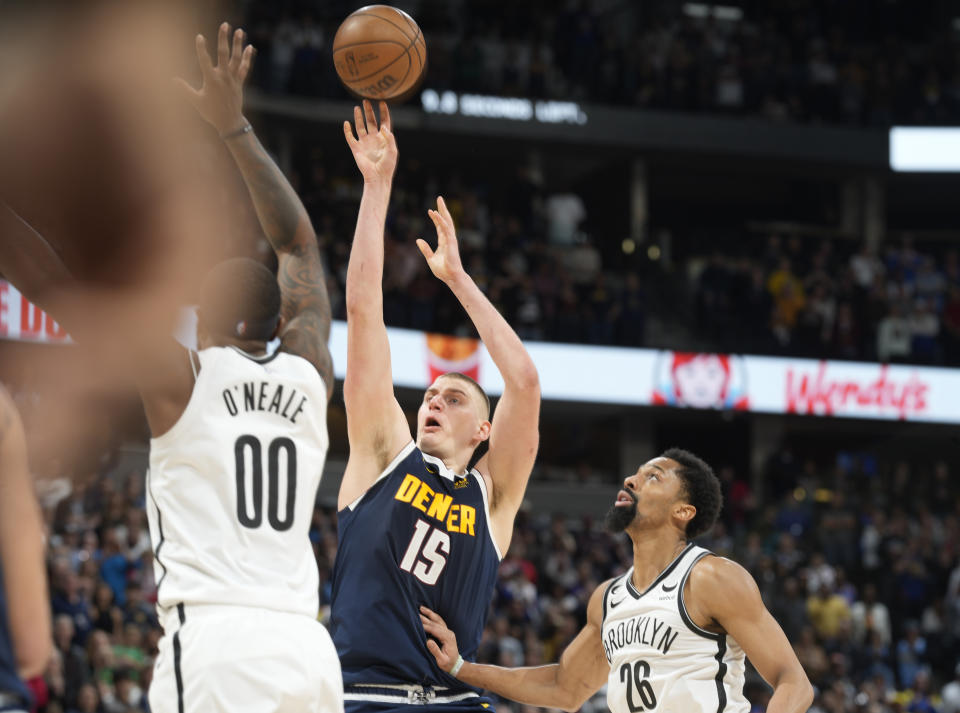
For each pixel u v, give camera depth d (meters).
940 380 19.69
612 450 20.55
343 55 3.96
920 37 23.98
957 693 13.12
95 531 10.80
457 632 3.82
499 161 22.00
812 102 22.20
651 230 24.16
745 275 19.45
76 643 9.50
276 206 3.11
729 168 22.59
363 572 3.69
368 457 3.80
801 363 19.14
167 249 1.53
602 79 21.33
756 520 17.17
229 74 3.01
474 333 17.30
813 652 13.35
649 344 19.14
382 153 3.63
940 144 22.25
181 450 2.66
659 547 4.30
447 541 3.78
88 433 2.12
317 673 2.66
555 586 13.94
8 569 1.92
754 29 23.25
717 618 4.06
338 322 16.17
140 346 2.21
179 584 2.62
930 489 18.39
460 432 4.02
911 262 21.25
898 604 15.59
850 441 21.61
